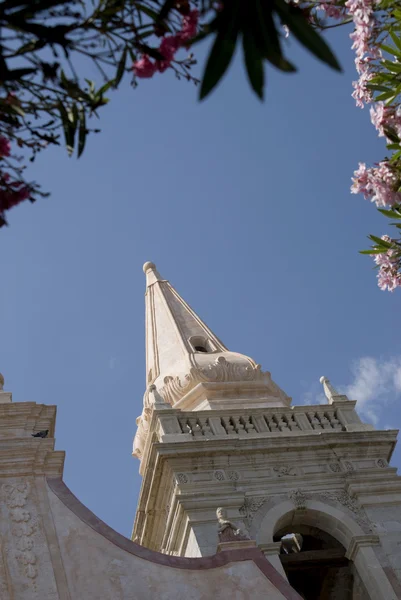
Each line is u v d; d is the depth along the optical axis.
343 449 31.09
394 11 13.77
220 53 6.85
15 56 8.52
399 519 29.30
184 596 21.88
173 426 30.95
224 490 28.89
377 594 27.23
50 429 25.56
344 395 33.62
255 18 6.84
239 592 22.06
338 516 29.08
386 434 31.78
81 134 9.61
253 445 30.33
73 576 21.95
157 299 40.62
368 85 14.84
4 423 25.11
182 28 9.06
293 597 21.94
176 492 28.61
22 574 21.80
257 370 35.25
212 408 33.28
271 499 29.22
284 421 32.66
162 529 30.45
